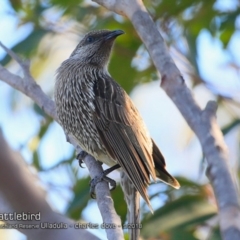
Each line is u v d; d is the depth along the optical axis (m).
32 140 12.17
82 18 12.40
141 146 9.13
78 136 9.71
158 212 9.12
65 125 9.82
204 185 9.66
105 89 9.73
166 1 11.97
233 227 3.17
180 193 9.69
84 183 10.30
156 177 9.40
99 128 9.48
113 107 9.53
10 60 12.00
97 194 7.70
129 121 9.41
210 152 3.85
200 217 8.97
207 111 4.47
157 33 5.74
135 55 12.83
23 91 9.35
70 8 12.40
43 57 12.83
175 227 8.87
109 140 9.38
